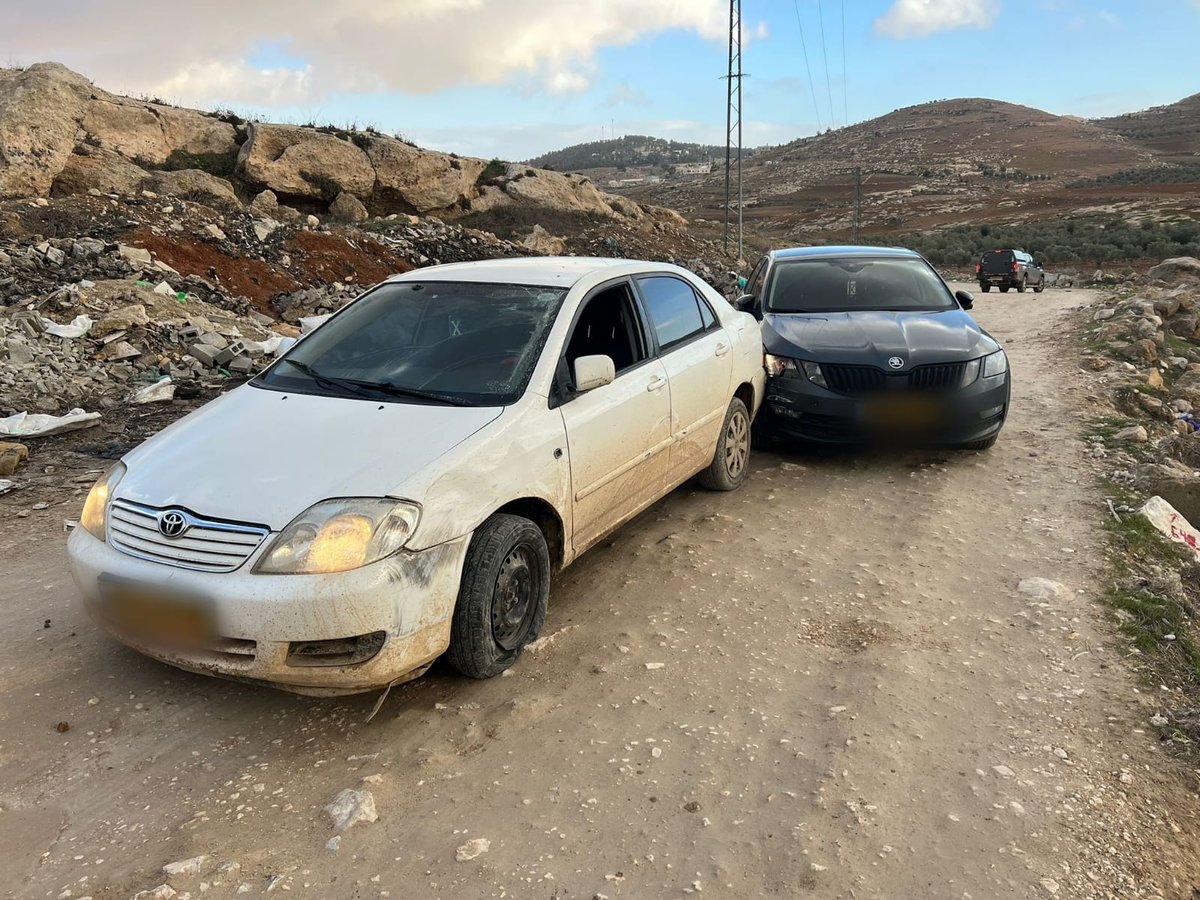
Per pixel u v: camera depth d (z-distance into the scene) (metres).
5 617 4.13
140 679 3.59
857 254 8.16
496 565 3.40
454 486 3.28
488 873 2.52
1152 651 3.79
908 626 4.05
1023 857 2.60
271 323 12.66
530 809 2.80
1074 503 5.63
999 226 75.50
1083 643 3.85
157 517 3.19
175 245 14.30
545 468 3.73
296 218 19.30
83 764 3.04
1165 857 2.63
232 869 2.53
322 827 2.72
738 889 2.47
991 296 25.22
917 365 6.25
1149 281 17.28
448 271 4.88
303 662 3.02
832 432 6.36
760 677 3.61
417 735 3.21
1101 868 2.57
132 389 8.61
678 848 2.63
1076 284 36.69
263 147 21.47
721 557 4.87
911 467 6.56
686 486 6.09
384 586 3.00
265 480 3.23
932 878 2.52
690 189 164.50
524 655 3.78
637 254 27.67
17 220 13.59
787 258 8.16
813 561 4.81
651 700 3.43
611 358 4.24
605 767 3.01
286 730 3.25
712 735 3.20
